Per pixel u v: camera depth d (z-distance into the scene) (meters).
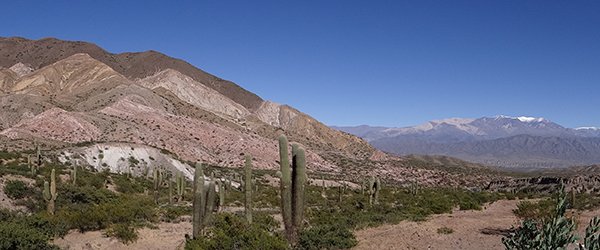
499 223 20.23
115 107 118.56
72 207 26.30
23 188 28.56
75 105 130.88
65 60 182.00
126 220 21.39
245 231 14.53
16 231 14.64
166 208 28.50
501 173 189.88
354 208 31.97
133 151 67.94
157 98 139.62
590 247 6.94
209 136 120.62
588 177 71.75
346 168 133.00
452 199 39.41
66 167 48.25
